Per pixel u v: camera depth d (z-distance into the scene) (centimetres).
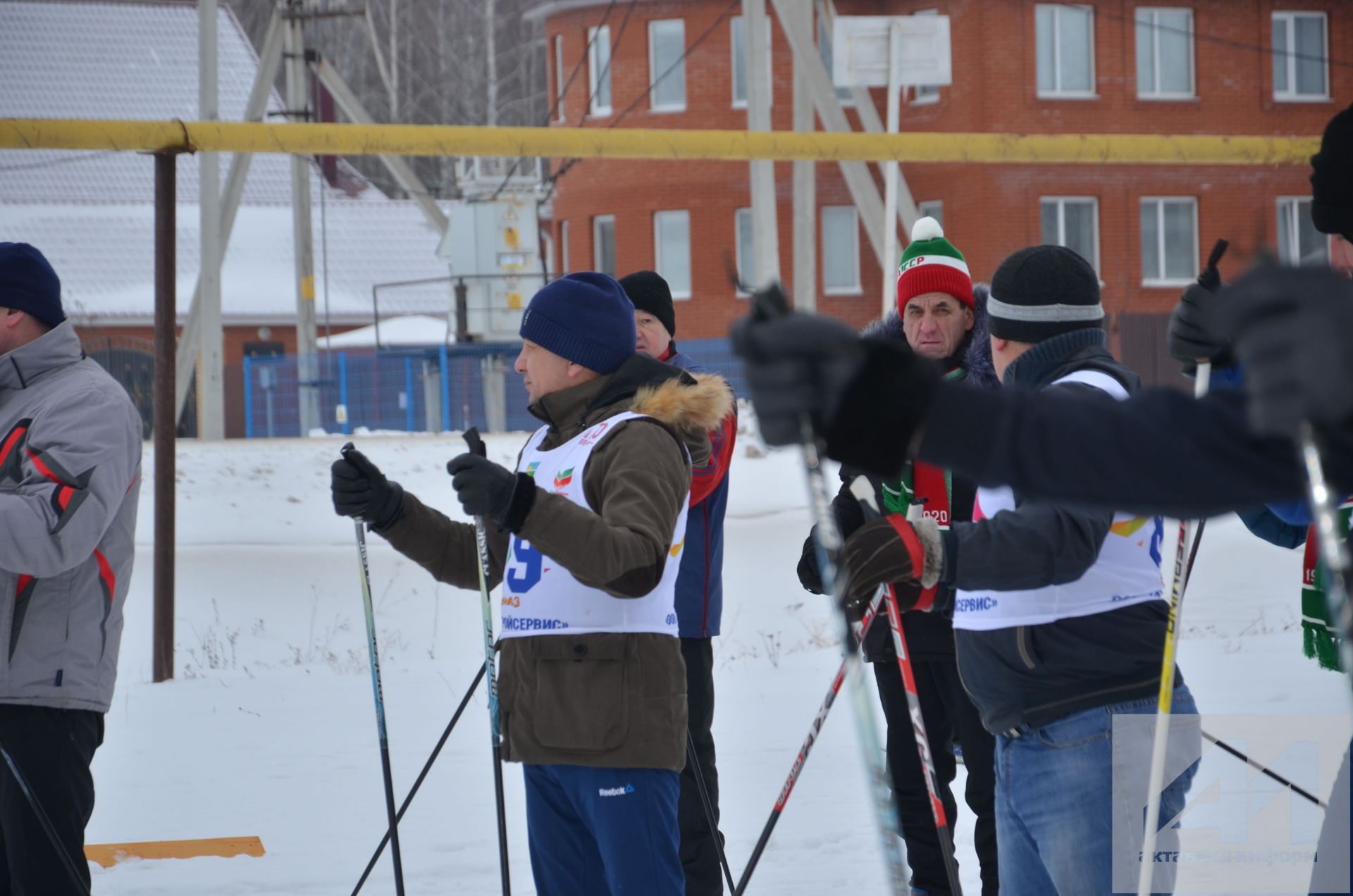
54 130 1870
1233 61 6253
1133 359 5672
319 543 2958
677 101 6391
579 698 689
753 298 398
